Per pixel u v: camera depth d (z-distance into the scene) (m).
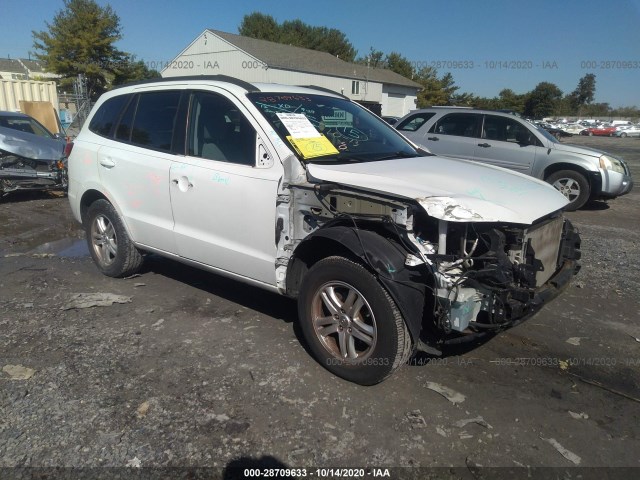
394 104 46.56
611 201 10.38
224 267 3.87
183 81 4.23
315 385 3.17
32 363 3.36
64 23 30.22
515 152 9.28
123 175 4.44
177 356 3.48
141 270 5.21
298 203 3.32
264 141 3.50
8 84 16.45
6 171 8.44
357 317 3.11
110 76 31.39
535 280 2.96
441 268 2.79
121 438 2.66
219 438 2.68
